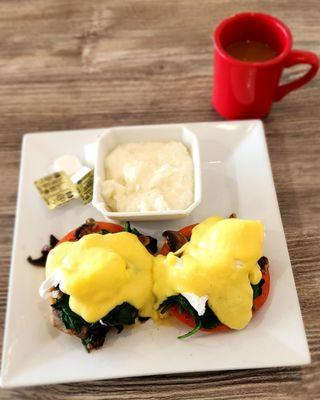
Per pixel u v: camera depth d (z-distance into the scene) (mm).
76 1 585
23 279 382
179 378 346
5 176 460
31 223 412
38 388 349
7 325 358
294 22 544
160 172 391
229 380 344
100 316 331
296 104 486
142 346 346
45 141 455
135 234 386
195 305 331
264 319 352
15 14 580
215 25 554
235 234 338
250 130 448
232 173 435
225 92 451
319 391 337
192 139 416
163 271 351
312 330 362
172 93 504
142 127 423
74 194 423
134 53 536
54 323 352
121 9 577
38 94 510
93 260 334
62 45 547
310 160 452
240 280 336
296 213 422
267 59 440
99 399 342
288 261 377
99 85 513
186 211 372
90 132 458
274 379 343
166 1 581
